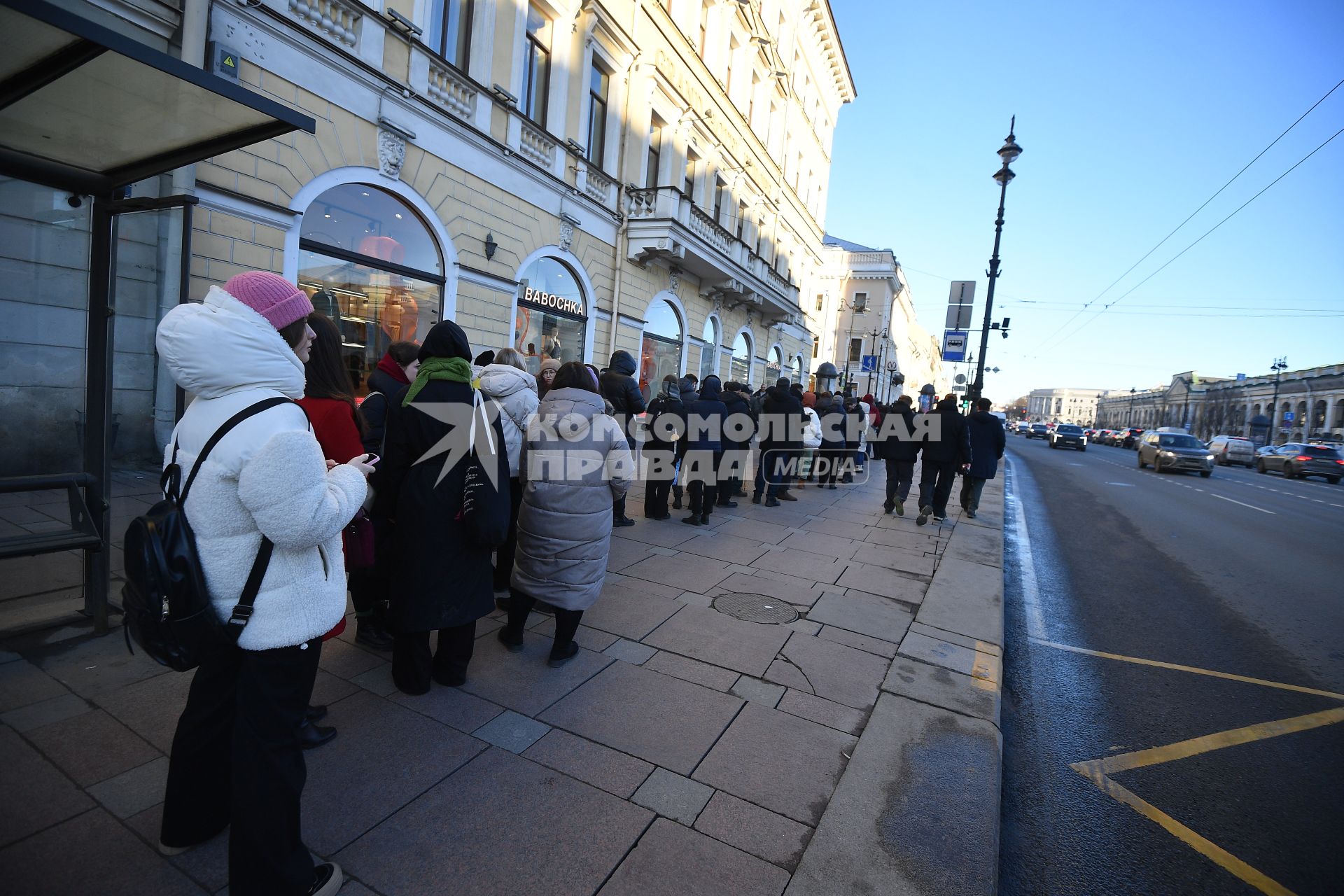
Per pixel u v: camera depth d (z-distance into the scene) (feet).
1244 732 11.78
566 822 7.38
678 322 52.90
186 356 5.22
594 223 39.60
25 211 13.58
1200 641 16.48
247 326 5.39
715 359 62.54
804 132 81.46
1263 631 17.52
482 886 6.39
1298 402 179.32
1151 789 9.86
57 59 6.83
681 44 46.26
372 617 11.46
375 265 25.72
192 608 5.13
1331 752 11.19
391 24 24.41
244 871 5.52
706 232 50.14
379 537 10.65
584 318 40.24
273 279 5.77
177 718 8.61
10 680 9.19
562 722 9.42
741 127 59.62
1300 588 22.30
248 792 5.48
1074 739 11.25
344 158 23.47
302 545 5.45
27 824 6.65
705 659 11.96
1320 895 7.77
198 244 19.11
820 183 92.53
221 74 19.06
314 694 9.70
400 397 9.64
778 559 19.34
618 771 8.42
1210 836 8.79
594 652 11.91
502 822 7.29
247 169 20.31
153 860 6.38
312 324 8.39
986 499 35.63
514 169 32.14
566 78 35.17
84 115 8.15
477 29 28.86
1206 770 10.45
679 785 8.23
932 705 10.87
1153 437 76.23
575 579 10.73
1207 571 24.03
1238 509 42.80
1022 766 10.28
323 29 22.20
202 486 5.28
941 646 13.51
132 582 5.16
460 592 9.49
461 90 28.30
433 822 7.20
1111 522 34.22
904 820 7.85
